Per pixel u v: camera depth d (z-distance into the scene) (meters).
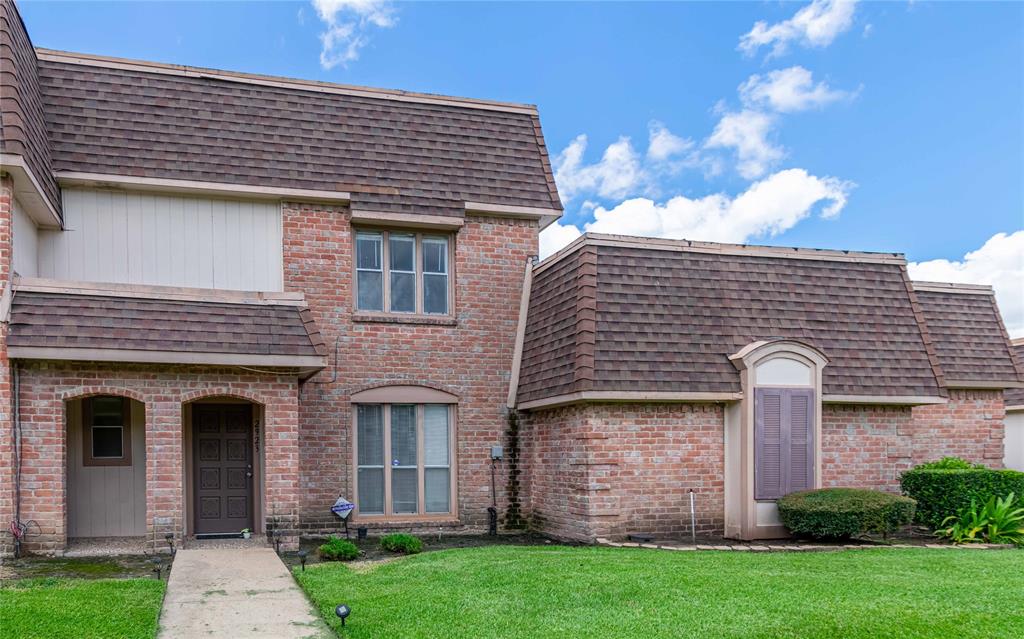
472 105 15.71
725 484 12.96
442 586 8.62
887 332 14.12
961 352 16.94
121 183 12.75
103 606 7.53
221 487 12.90
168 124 13.47
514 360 14.78
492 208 14.73
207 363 11.15
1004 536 12.31
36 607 7.38
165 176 12.94
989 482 12.87
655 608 7.68
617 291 12.95
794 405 12.91
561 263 13.95
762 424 12.71
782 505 12.41
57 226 12.54
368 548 11.98
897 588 8.53
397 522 13.98
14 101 10.59
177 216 13.32
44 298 10.80
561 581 8.74
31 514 10.67
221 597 8.11
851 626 7.12
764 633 6.93
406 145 14.83
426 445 14.47
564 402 12.69
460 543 12.92
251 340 11.45
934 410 16.75
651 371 12.45
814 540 12.51
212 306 11.60
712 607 7.71
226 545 11.59
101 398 12.46
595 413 12.48
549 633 6.91
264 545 11.59
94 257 12.80
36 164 11.12
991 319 17.64
